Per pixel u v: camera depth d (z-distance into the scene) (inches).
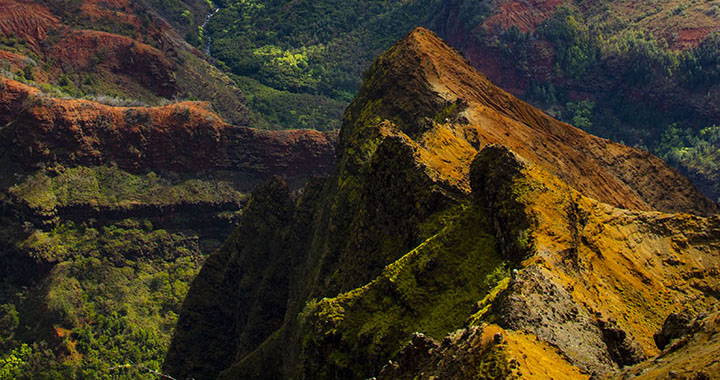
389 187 3184.1
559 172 4311.0
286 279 4665.4
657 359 1428.4
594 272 2304.4
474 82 4859.7
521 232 2269.9
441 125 3791.8
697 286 2455.7
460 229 2454.5
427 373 1679.4
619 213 2573.8
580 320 1819.6
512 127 4323.3
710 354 1307.8
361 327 2406.5
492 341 1572.3
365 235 3238.2
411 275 2412.6
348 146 4471.0
